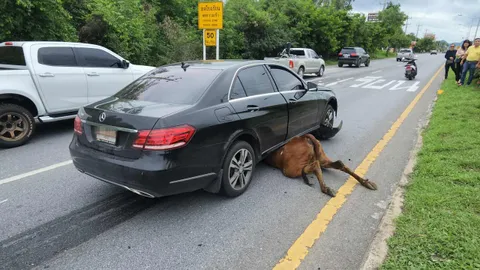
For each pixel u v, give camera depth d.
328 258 2.78
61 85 6.25
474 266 2.41
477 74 12.22
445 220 3.01
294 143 4.52
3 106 5.55
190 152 3.15
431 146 5.25
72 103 6.48
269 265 2.70
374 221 3.36
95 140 3.41
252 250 2.89
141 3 16.23
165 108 3.28
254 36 23.03
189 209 3.59
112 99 3.82
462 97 9.57
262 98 4.19
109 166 3.19
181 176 3.12
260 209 3.60
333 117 6.34
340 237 3.08
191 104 3.38
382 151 5.62
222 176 3.59
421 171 4.29
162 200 3.79
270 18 24.48
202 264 2.71
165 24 16.05
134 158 3.08
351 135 6.64
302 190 4.07
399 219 3.14
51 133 6.75
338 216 3.46
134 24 13.52
